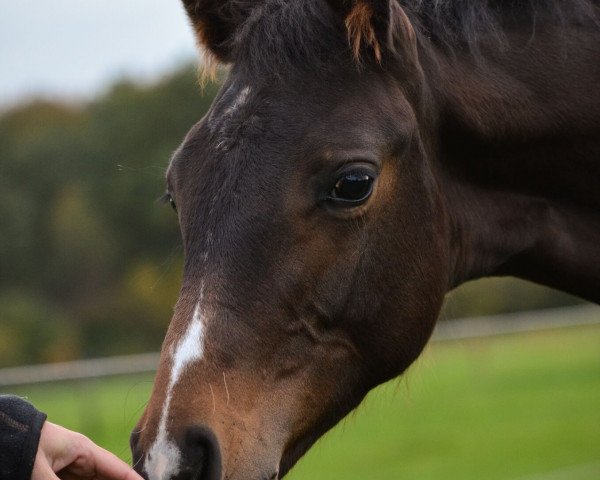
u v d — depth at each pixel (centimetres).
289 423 289
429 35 338
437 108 330
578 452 870
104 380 1035
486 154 340
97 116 3428
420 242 314
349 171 288
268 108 293
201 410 267
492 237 346
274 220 282
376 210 298
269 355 284
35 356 2652
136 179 3117
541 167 346
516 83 338
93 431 916
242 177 284
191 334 275
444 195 333
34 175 3266
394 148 301
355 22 299
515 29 345
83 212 3138
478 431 986
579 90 341
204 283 279
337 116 294
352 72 303
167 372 271
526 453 876
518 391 1232
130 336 2873
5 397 273
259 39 304
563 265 354
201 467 264
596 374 1344
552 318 1588
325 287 291
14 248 3128
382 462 862
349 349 305
